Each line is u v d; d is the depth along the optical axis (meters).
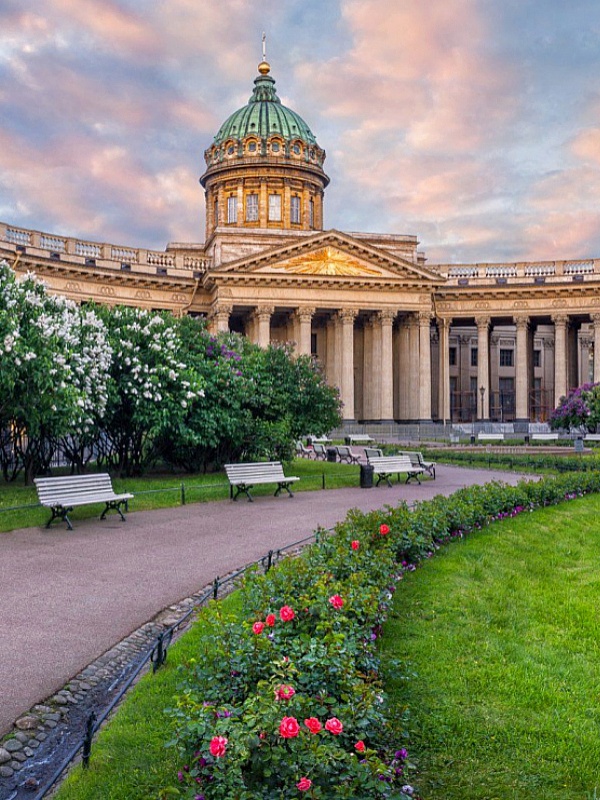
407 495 23.72
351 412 63.59
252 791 5.24
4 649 9.23
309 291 63.81
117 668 8.84
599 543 16.11
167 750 6.59
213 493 23.41
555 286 66.88
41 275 56.31
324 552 10.95
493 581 12.55
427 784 6.40
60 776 6.49
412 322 66.81
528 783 6.45
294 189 74.25
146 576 12.81
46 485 17.41
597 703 7.99
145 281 62.22
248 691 6.50
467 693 8.13
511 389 83.00
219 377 28.19
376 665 7.73
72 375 23.02
